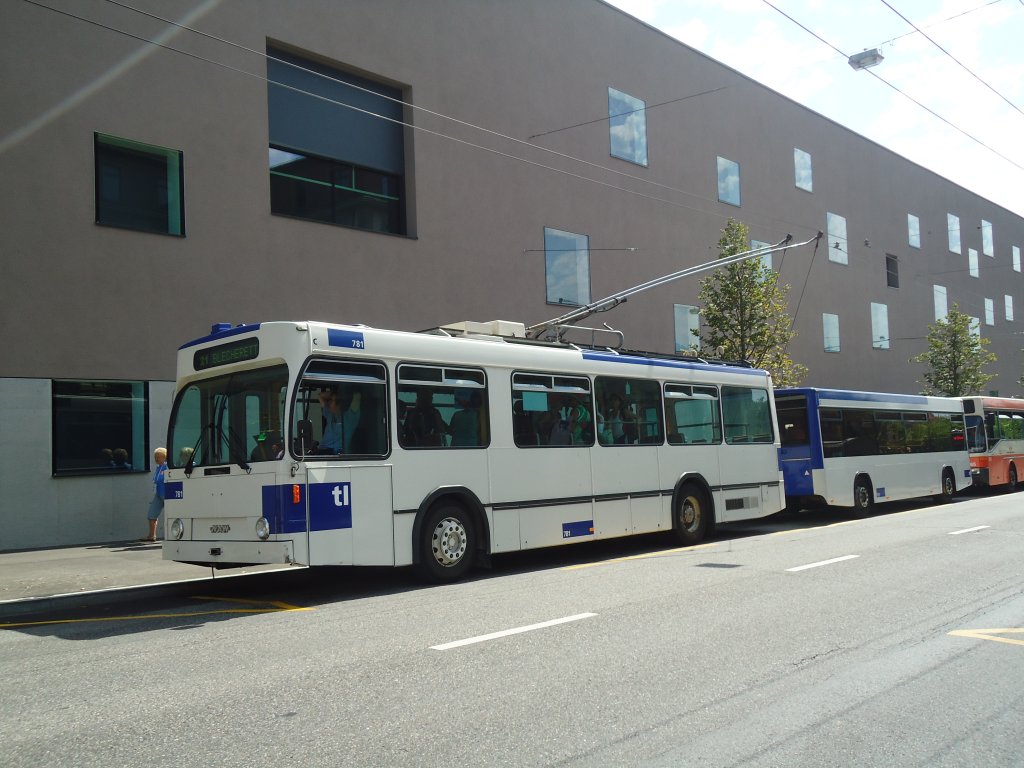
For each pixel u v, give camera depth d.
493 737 4.67
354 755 4.41
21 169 14.37
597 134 25.31
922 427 22.22
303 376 9.18
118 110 15.48
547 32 24.03
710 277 25.59
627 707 5.19
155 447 15.59
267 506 9.02
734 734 4.73
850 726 4.88
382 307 19.28
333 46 18.84
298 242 17.88
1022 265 54.00
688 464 14.20
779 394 18.50
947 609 8.09
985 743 4.62
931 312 43.38
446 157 21.00
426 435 10.32
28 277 14.34
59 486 14.51
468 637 7.07
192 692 5.65
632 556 12.70
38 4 14.69
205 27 16.72
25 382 14.23
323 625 7.86
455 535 10.51
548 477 11.77
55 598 9.65
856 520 18.19
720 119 30.33
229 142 16.91
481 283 21.53
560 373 12.24
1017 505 20.67
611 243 25.44
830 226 36.12
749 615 7.84
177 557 9.91
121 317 15.31
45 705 5.45
